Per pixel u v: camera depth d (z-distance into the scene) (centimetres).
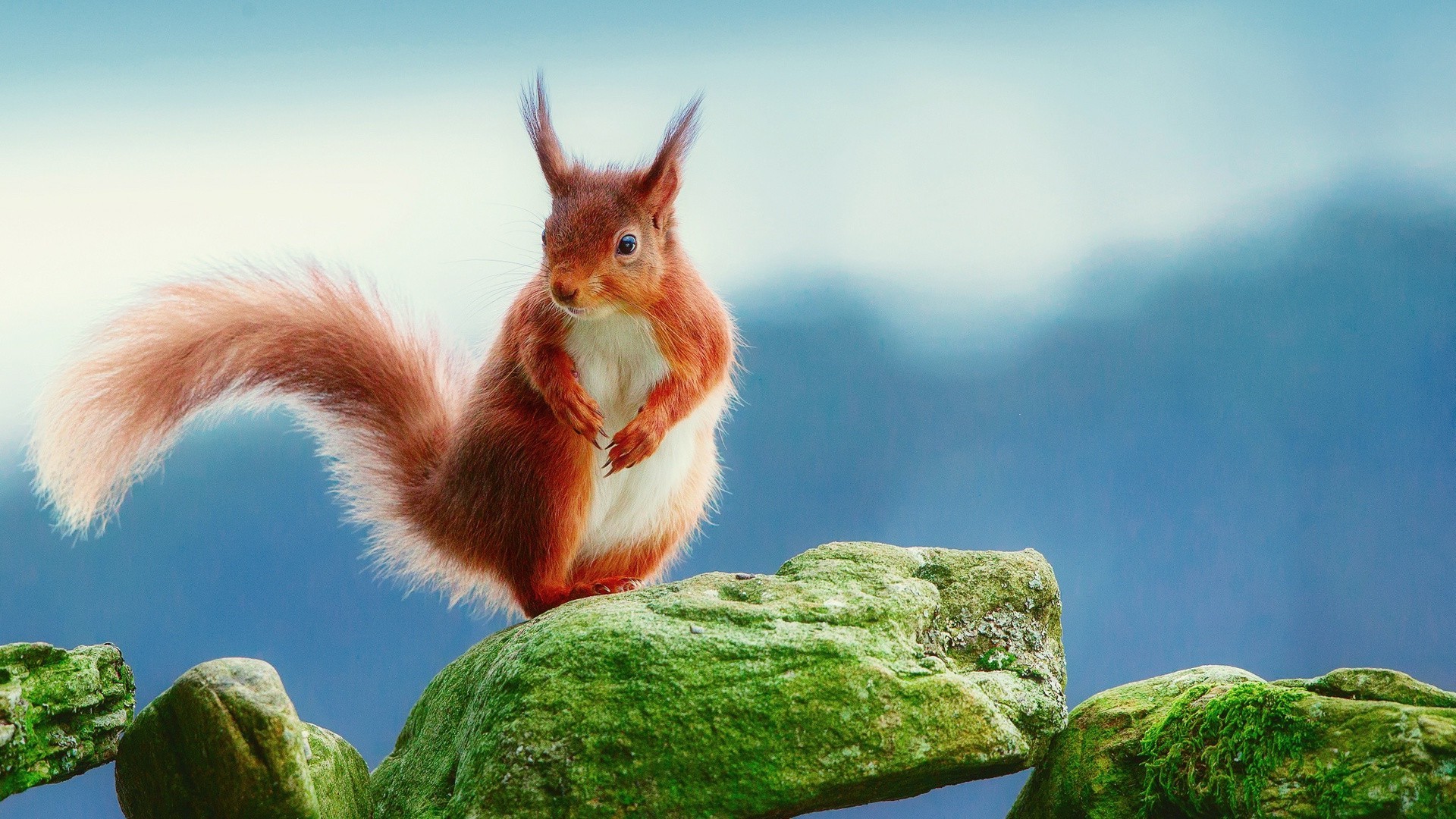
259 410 1174
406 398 1198
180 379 1124
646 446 1038
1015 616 868
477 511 1068
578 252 1022
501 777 732
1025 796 898
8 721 713
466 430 1088
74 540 2628
